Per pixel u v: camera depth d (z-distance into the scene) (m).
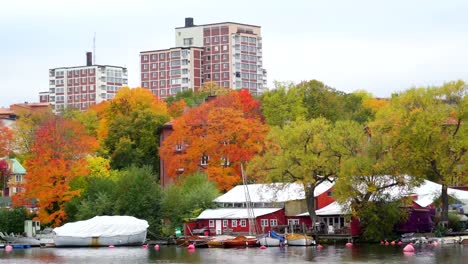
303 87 198.88
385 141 129.88
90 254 124.19
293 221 143.00
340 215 138.12
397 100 132.88
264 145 158.00
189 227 148.62
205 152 162.75
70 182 157.12
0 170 176.88
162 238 147.12
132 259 113.75
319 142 132.38
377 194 129.38
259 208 146.75
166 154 168.38
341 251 117.56
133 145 199.62
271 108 193.12
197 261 108.50
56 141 154.25
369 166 127.12
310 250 121.12
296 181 134.38
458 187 151.25
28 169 153.38
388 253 112.50
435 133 127.56
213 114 162.38
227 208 149.88
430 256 107.31
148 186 150.62
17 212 157.00
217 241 133.62
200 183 155.50
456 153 129.75
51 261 113.69
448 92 130.62
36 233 153.50
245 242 132.62
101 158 175.50
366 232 130.75
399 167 128.12
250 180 160.38
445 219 131.38
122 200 149.38
